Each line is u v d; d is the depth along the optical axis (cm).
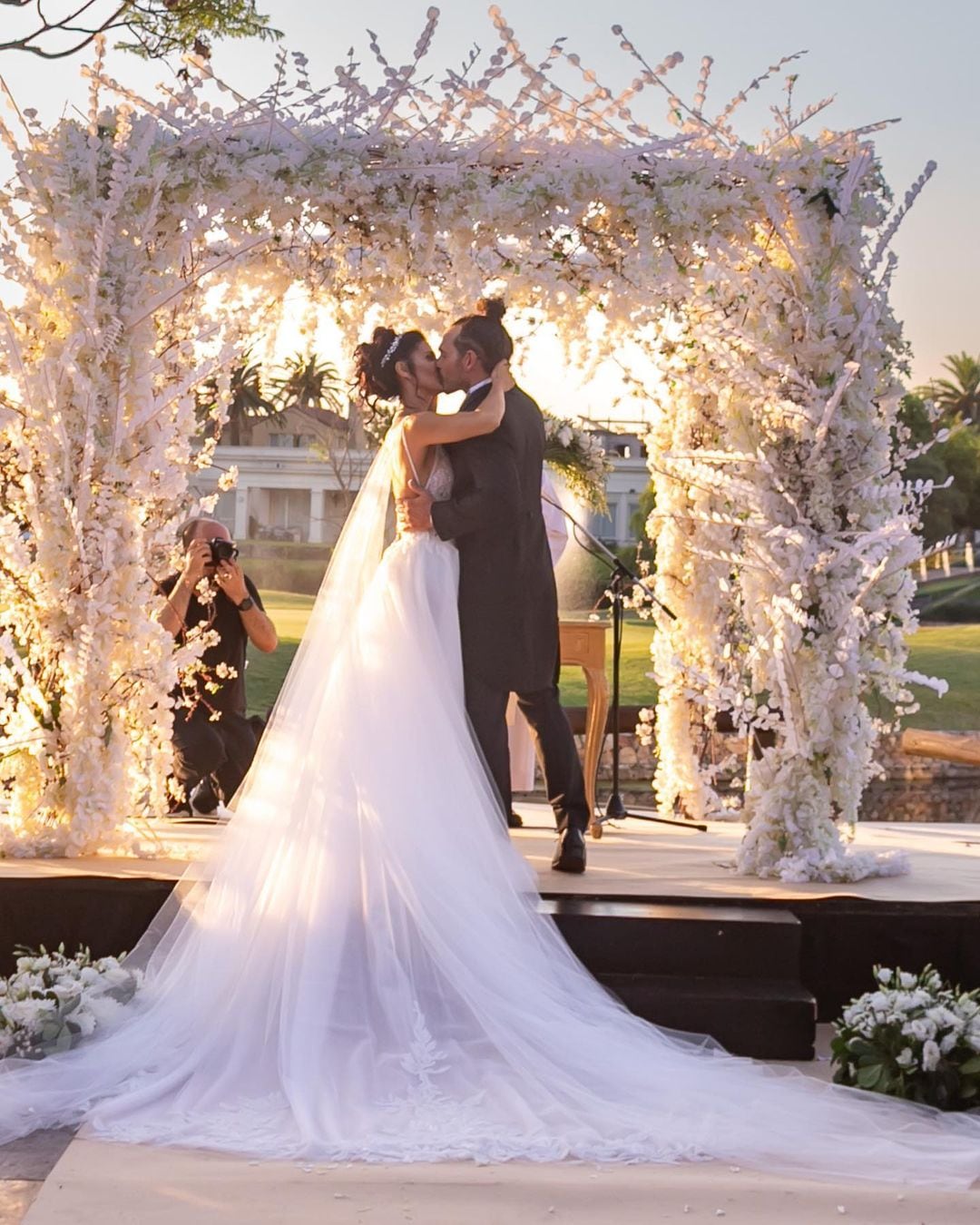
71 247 462
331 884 385
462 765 415
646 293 480
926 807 1186
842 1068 376
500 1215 284
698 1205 291
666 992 407
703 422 650
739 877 477
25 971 388
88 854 479
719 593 669
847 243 479
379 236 478
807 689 482
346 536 441
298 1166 307
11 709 482
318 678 419
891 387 492
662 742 692
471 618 442
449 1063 360
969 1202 296
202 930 390
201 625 522
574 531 620
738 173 477
